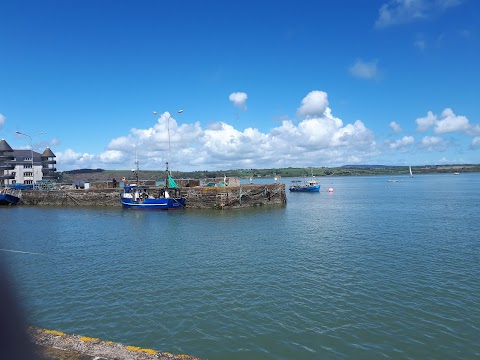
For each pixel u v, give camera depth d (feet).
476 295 51.96
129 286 58.23
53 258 78.54
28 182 358.23
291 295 52.95
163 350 37.93
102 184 217.77
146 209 176.96
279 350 37.65
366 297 51.72
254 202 183.83
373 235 101.71
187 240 96.73
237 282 59.31
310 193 347.15
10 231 118.73
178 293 54.49
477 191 311.27
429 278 59.93
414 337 40.01
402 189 382.42
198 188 176.65
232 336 40.75
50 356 26.37
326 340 39.60
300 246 87.15
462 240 92.48
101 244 93.81
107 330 42.65
